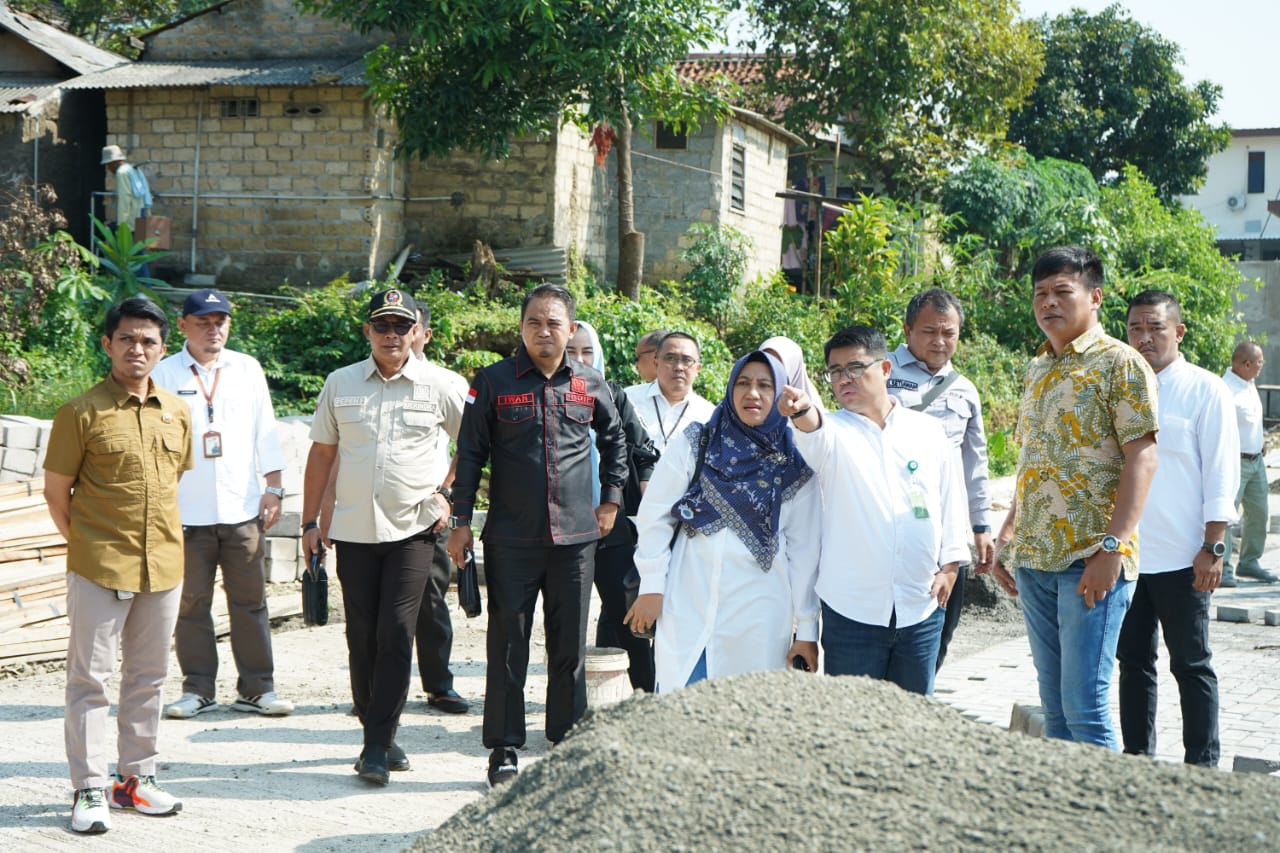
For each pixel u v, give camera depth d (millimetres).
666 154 23156
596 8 17047
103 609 4902
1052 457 4602
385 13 16672
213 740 6246
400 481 5746
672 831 2766
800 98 28750
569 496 5516
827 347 4781
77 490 4977
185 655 6797
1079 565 4527
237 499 6758
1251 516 11180
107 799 5137
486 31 16469
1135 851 2580
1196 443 5098
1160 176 37938
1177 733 6000
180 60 21312
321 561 6102
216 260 20047
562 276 19984
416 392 5930
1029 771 2947
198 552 6680
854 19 27125
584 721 3520
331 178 19641
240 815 5094
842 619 4621
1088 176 29688
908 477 4645
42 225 14781
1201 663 5066
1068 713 4539
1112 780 2906
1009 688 7191
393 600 5691
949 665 7887
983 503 5910
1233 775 2957
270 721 6664
